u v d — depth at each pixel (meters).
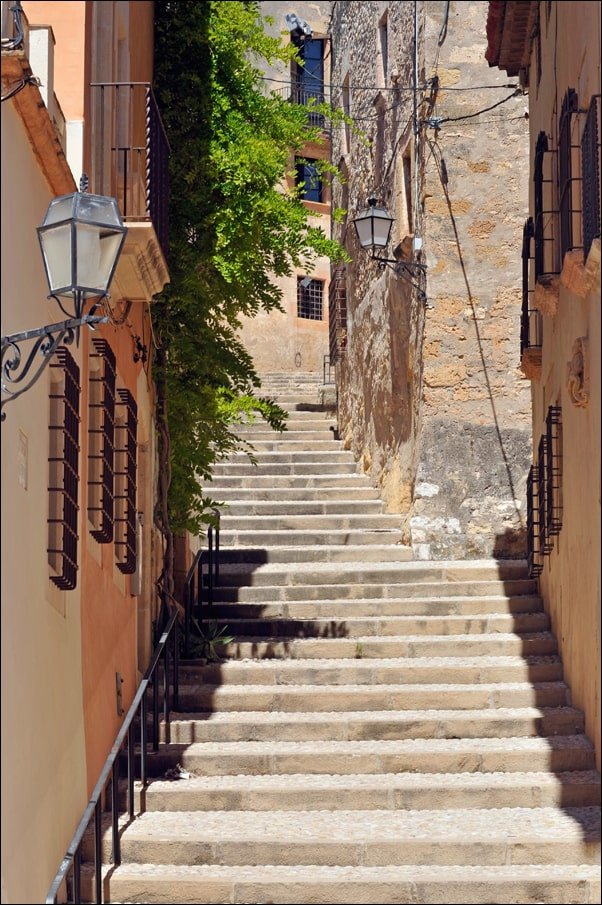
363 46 23.23
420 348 18.80
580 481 12.27
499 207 18.67
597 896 10.21
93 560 11.62
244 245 15.51
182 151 15.55
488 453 18.47
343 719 13.23
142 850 10.97
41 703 9.38
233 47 16.27
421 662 14.56
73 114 11.52
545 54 14.66
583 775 12.10
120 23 13.46
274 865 10.83
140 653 14.69
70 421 10.15
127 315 13.33
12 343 8.16
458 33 18.84
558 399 13.81
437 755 12.40
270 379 29.94
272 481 21.50
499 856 10.70
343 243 24.78
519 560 17.94
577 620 12.94
